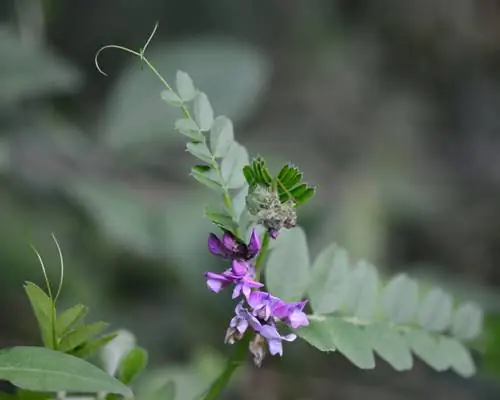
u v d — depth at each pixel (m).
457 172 1.23
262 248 0.60
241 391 0.89
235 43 0.96
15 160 0.90
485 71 1.32
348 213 1.01
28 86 0.88
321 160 1.18
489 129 1.28
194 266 0.87
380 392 0.94
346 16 1.30
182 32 1.19
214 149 0.61
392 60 1.30
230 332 0.58
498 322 0.79
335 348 0.62
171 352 0.88
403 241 1.14
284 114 1.23
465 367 0.66
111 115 0.88
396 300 0.65
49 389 0.56
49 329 0.59
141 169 0.91
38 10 1.01
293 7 1.25
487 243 1.17
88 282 0.88
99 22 1.16
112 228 0.86
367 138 1.23
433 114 1.28
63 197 0.89
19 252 0.87
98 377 0.57
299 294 0.63
